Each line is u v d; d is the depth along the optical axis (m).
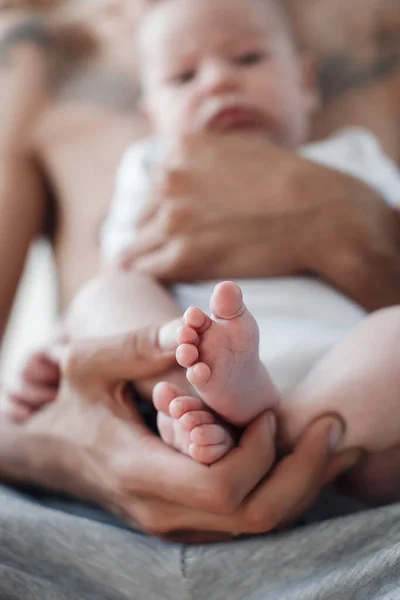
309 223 0.81
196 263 0.80
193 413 0.54
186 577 0.54
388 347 0.58
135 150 1.12
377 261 0.81
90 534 0.58
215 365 0.52
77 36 1.38
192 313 0.51
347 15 1.34
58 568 0.56
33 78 1.32
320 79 1.30
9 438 0.73
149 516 0.58
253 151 0.91
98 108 1.28
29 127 1.29
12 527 0.57
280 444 0.60
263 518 0.54
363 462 0.61
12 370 1.63
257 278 0.81
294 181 0.85
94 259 1.19
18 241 1.25
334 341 0.70
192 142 0.94
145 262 0.83
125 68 1.32
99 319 0.73
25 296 1.71
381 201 0.88
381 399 0.57
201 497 0.53
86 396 0.65
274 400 0.59
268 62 1.09
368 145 1.09
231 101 1.03
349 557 0.53
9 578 0.52
